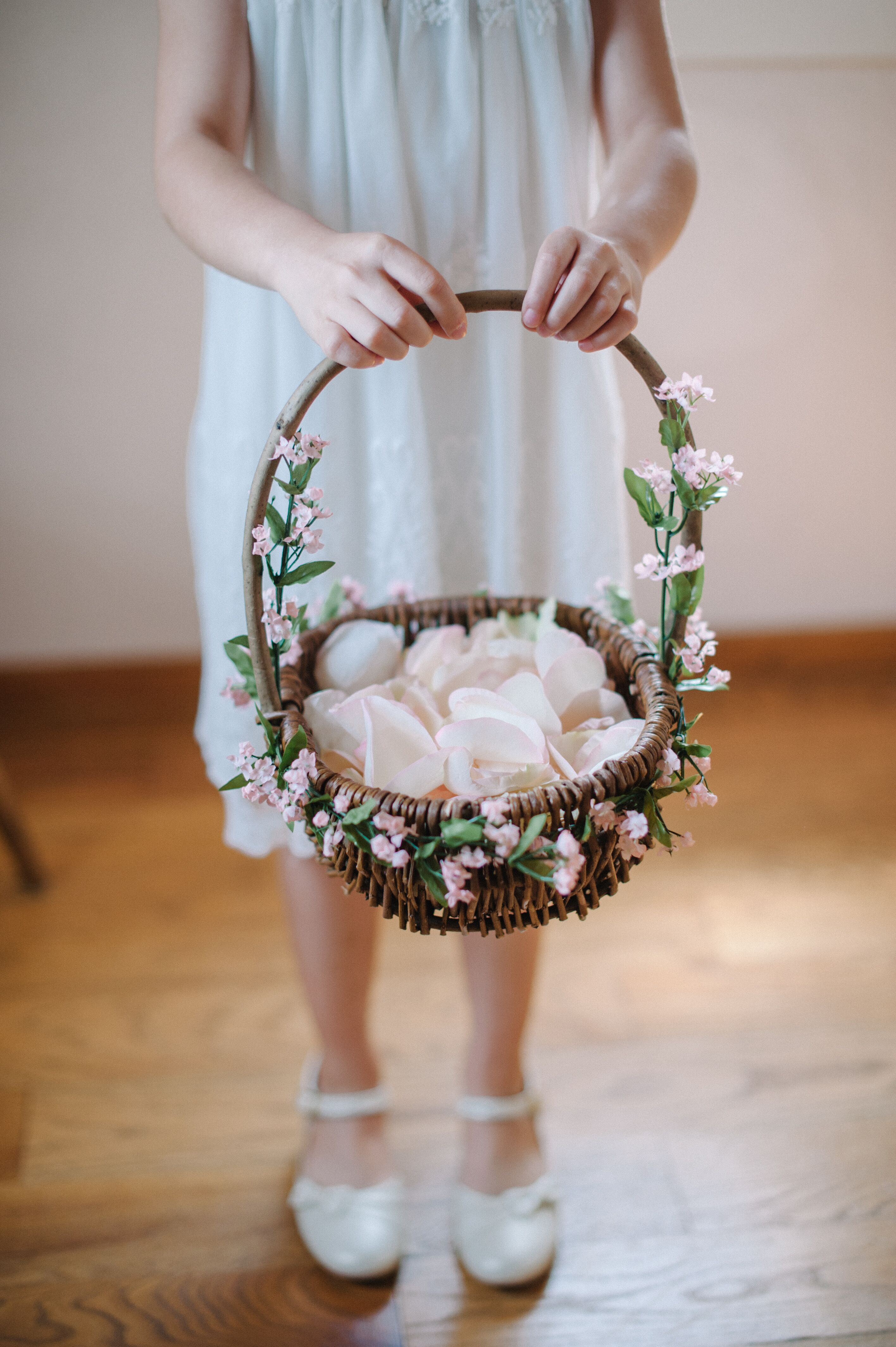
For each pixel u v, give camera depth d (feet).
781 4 4.53
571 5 2.53
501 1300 3.07
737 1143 3.47
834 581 5.70
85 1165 3.43
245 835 3.04
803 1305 3.04
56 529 5.29
